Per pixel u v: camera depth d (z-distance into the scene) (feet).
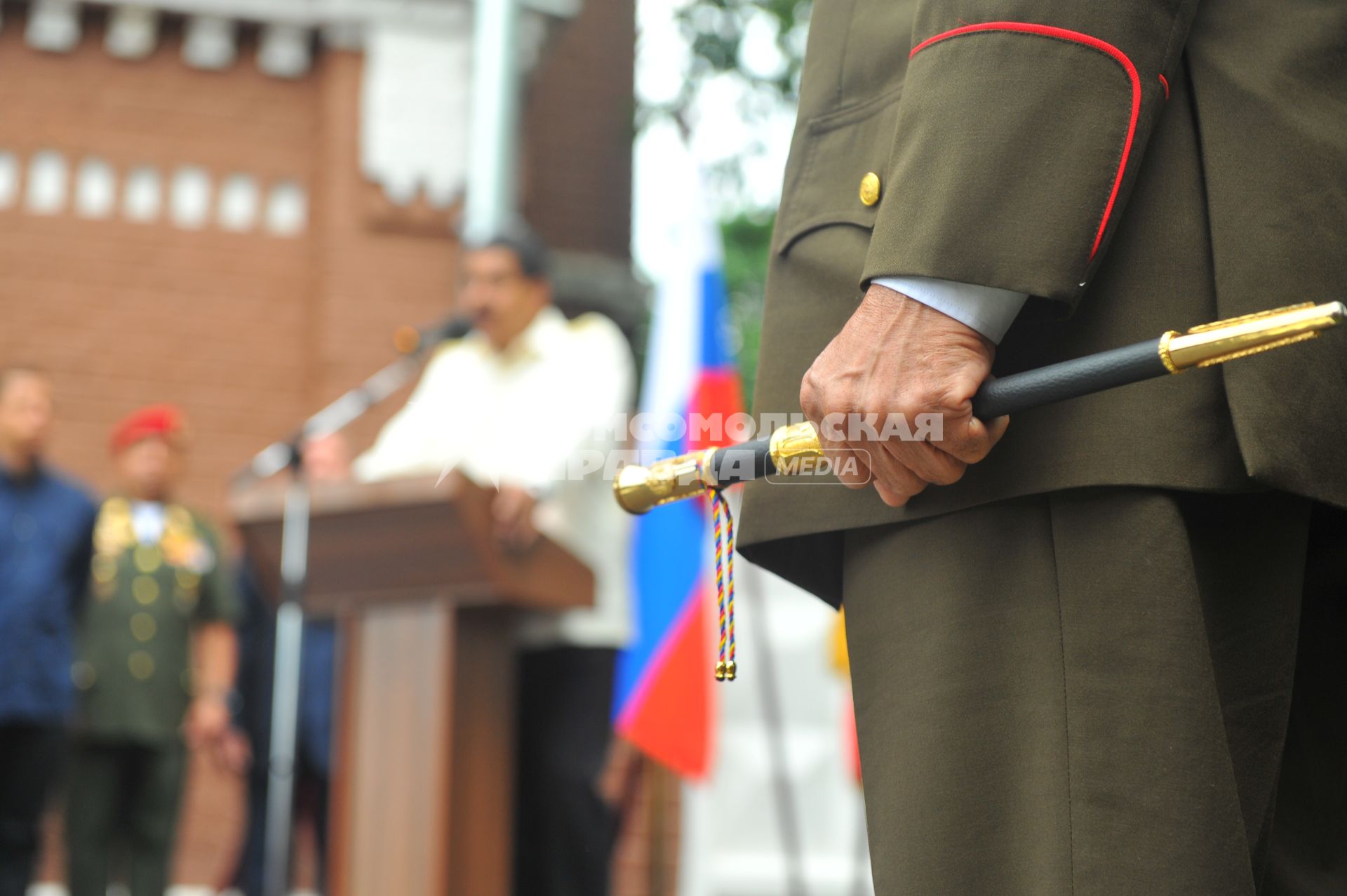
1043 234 7.40
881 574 8.27
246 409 48.73
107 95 49.37
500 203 45.55
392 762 21.09
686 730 28.84
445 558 20.75
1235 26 8.03
